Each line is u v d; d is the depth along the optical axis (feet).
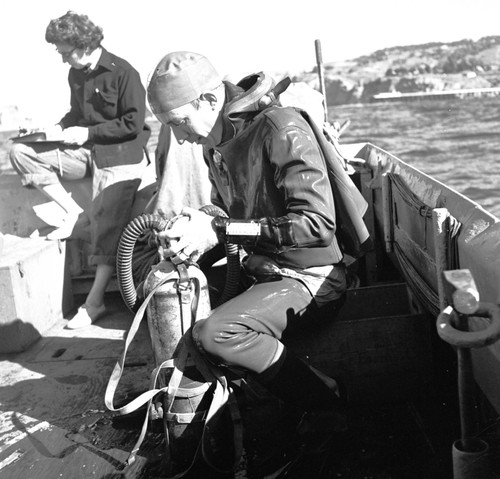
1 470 9.18
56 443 9.75
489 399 7.69
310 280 8.86
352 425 9.49
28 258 13.23
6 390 11.43
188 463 8.85
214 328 8.28
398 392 9.71
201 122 8.78
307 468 8.73
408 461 8.68
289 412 9.73
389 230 11.30
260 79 8.77
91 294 14.20
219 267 11.16
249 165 8.76
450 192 9.14
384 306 10.69
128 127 14.43
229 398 8.74
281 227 8.23
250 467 8.86
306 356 9.57
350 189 8.73
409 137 102.22
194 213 8.58
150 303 8.72
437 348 9.65
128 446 9.57
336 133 14.15
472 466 6.32
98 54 14.65
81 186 15.65
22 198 15.83
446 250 7.98
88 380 11.58
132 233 8.86
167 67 8.64
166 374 8.84
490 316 5.91
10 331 12.83
